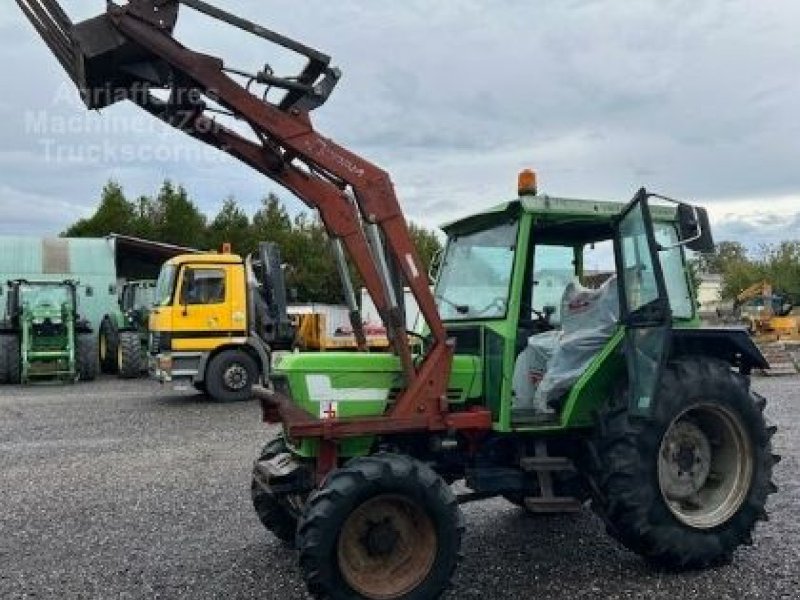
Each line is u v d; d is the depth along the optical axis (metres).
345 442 4.48
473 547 5.06
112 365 19.00
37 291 16.98
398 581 4.03
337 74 4.43
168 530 5.55
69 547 5.20
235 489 6.72
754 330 24.55
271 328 13.30
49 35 4.51
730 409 4.79
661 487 4.59
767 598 4.16
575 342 4.87
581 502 4.67
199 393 14.22
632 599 4.18
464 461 4.77
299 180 4.41
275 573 4.64
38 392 15.03
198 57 4.15
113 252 22.25
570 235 5.39
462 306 5.05
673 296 5.12
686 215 4.51
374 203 4.42
